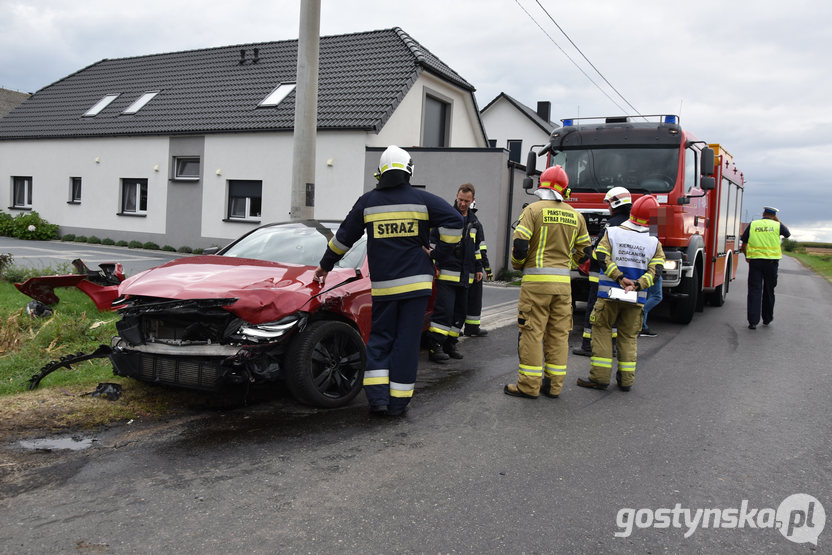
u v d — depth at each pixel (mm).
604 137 9484
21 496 3252
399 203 4656
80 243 21125
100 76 24969
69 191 22062
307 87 8375
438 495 3393
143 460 3764
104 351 4836
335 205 16719
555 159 9773
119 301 4762
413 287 4648
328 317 4953
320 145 16781
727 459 4086
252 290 4453
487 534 2982
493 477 3664
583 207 9422
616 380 5902
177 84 22078
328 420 4617
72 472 3562
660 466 3928
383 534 2947
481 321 9477
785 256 46094
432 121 19953
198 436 4199
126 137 20469
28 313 6809
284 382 4750
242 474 3594
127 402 4789
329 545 2834
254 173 18172
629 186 9148
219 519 3049
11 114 24406
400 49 19016
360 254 5629
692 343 8312
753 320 9648
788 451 4273
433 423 4625
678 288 9500
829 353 7898
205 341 4465
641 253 5605
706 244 10891
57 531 2900
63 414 4449
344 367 5055
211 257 5605
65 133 21625
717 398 5578
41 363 5477
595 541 2963
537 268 5262
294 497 3314
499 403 5195
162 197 19906
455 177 15672
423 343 7484
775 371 6758
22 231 21375
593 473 3779
